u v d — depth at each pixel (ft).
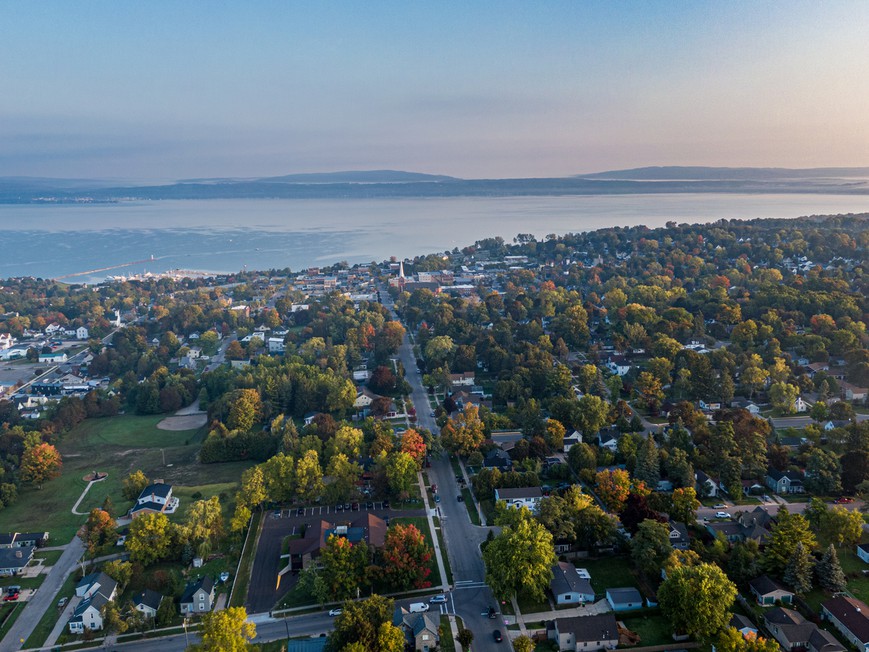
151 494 533.14
